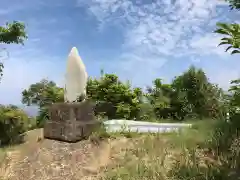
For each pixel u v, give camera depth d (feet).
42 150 22.43
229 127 22.13
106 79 62.90
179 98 52.19
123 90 60.85
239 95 21.99
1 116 35.47
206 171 16.89
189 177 16.58
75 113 23.57
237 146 18.74
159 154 19.92
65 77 26.00
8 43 42.80
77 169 19.69
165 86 59.16
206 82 49.21
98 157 20.98
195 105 47.50
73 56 25.85
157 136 23.86
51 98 54.60
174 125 29.63
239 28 20.10
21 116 37.65
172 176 17.03
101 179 18.08
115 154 21.13
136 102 60.80
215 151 19.62
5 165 21.34
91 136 23.30
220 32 20.67
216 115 35.35
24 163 21.34
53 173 19.53
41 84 57.16
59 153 21.66
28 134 30.19
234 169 17.03
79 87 25.67
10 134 33.76
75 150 21.83
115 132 25.53
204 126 24.36
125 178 17.44
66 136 22.89
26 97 55.16
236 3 21.48
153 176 17.24
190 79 50.98
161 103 54.80
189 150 19.93
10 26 41.98
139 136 24.71
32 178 19.34
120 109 57.47
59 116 23.76
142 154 20.27
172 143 21.65
